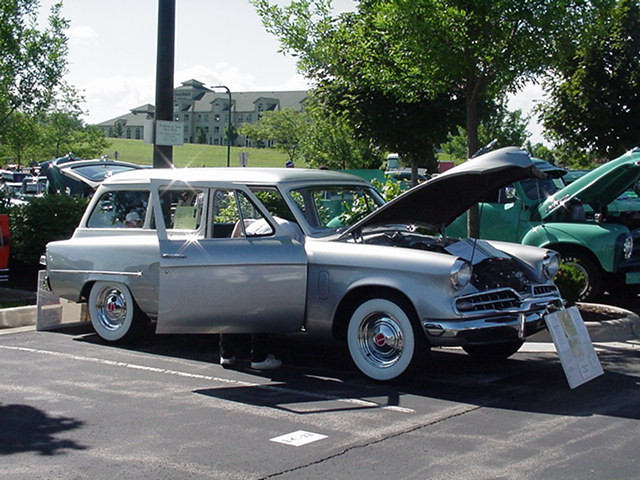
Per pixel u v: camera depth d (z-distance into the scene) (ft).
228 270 23.27
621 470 15.64
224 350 24.63
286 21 33.27
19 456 16.38
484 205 39.52
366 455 16.44
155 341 28.71
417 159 52.80
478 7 29.30
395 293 22.38
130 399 20.88
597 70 57.16
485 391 21.99
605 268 35.35
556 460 16.20
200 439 17.49
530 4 29.40
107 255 27.53
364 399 21.01
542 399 21.15
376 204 27.96
